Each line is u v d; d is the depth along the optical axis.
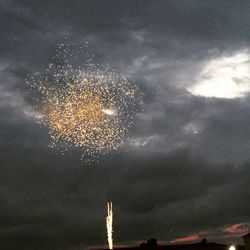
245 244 48.88
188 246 53.75
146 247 54.88
